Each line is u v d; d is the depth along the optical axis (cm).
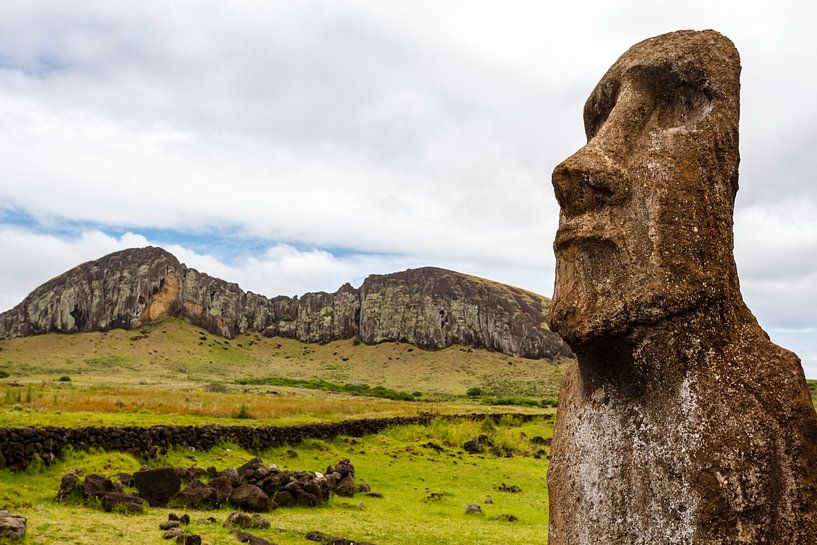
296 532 1164
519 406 6519
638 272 475
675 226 478
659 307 463
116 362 10888
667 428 457
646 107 541
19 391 2662
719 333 470
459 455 2702
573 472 509
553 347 14038
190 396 3725
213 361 12331
